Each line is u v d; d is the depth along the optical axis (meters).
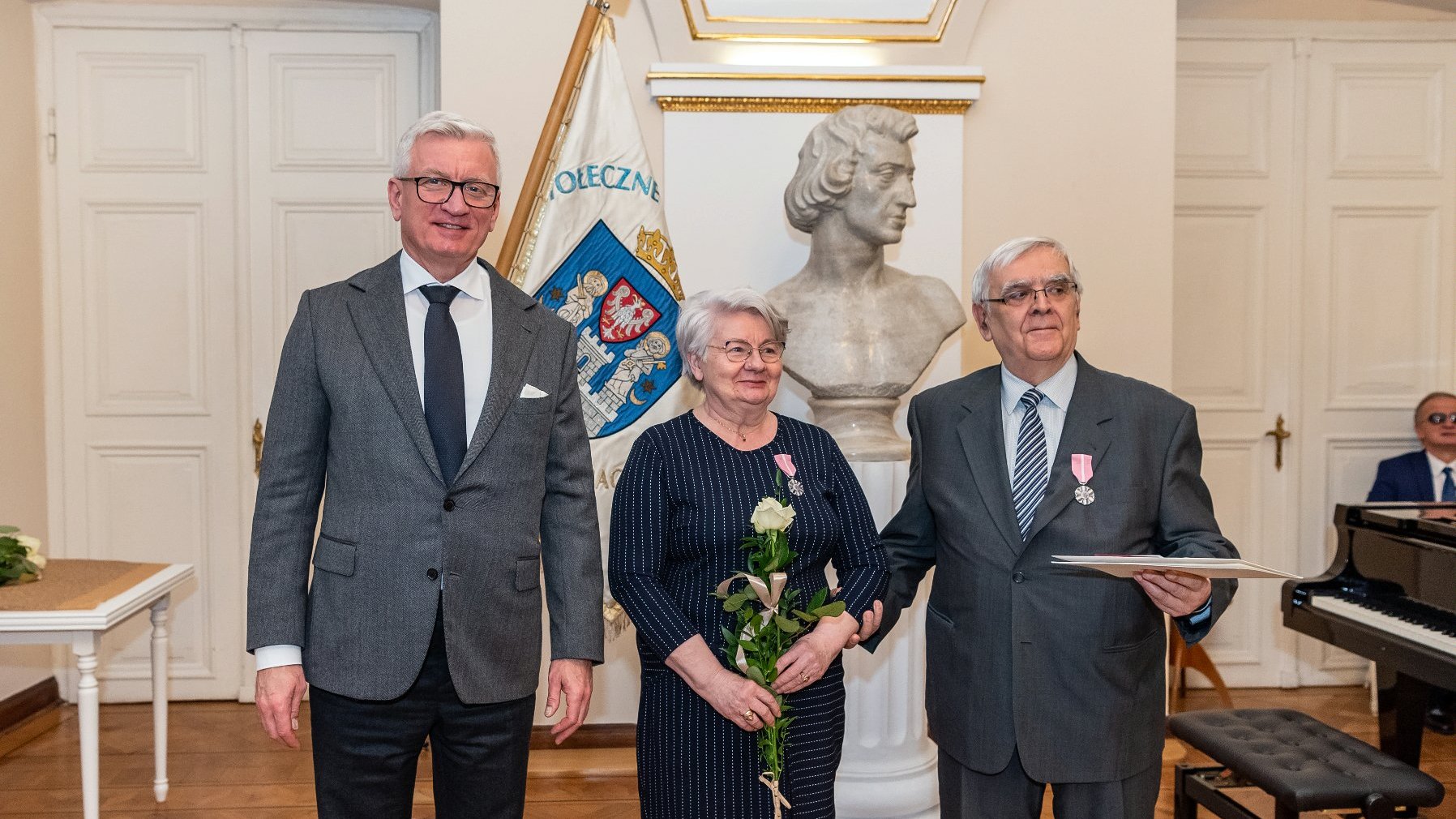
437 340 1.78
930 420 2.05
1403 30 4.45
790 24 3.53
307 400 1.76
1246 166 4.47
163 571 3.20
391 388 1.73
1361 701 4.34
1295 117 4.47
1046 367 1.92
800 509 1.90
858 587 1.92
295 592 1.73
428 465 1.72
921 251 3.60
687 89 3.52
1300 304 4.50
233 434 4.27
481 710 1.77
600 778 3.42
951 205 3.60
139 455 4.27
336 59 4.24
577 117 3.01
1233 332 4.50
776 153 3.57
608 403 2.98
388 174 4.27
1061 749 1.83
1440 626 2.74
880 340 2.75
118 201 4.21
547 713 1.82
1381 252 4.52
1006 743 1.86
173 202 4.23
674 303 3.02
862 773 2.76
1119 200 3.71
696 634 1.81
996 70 3.67
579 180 2.99
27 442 4.07
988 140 3.67
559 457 1.89
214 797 3.28
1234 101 4.45
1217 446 4.51
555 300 2.96
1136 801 1.87
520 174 3.55
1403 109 4.50
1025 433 1.94
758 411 1.94
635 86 3.57
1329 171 4.49
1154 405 1.92
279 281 4.26
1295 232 4.49
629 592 1.84
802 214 2.76
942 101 3.56
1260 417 4.52
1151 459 1.89
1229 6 4.29
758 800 1.82
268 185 4.25
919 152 3.59
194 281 4.25
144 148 4.22
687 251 3.57
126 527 4.26
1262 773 2.41
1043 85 3.68
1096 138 3.70
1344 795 2.31
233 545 4.28
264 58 4.22
